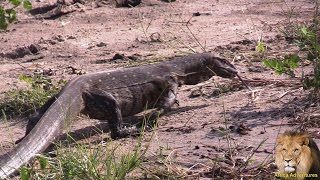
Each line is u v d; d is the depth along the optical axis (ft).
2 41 95.35
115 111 58.75
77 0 112.88
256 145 51.03
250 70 73.00
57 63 84.12
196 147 51.57
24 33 99.25
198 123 58.08
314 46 62.59
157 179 45.52
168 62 65.41
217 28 95.30
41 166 45.85
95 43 92.22
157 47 87.71
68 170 45.21
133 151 51.34
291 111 57.77
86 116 62.80
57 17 108.37
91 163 45.34
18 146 49.65
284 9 103.71
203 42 87.56
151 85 62.64
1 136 60.34
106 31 98.22
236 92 65.77
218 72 67.10
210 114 60.18
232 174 45.91
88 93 58.85
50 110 54.60
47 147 52.03
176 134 55.83
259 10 105.09
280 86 65.72
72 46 91.30
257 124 55.77
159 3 112.78
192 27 96.89
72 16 108.17
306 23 86.53
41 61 86.12
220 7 109.19
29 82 71.00
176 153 50.55
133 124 60.90
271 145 50.80
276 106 59.77
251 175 45.62
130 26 100.37
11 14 56.95
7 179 45.52
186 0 114.83
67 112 55.72
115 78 61.05
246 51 81.15
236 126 55.77
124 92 60.95
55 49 90.53
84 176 44.98
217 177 46.01
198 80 66.64
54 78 76.28
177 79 64.59
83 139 57.47
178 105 64.03
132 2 112.68
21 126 63.05
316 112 56.80
